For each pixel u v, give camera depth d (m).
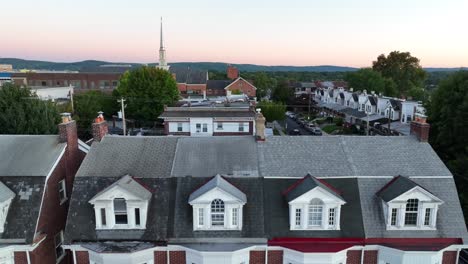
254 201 21.91
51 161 23.00
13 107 40.53
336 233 20.86
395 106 78.19
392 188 21.53
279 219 21.27
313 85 166.50
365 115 88.00
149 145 25.61
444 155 41.69
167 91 81.88
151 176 22.89
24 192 21.20
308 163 23.91
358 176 22.80
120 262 19.88
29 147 24.39
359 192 22.16
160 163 24.02
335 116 109.06
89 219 21.44
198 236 20.78
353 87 130.88
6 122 39.75
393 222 21.11
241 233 20.91
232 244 20.55
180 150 25.27
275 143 25.80
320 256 20.05
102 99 85.94
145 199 20.91
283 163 23.95
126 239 20.81
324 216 20.91
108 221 21.05
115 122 87.62
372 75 127.94
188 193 22.23
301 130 91.38
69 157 25.05
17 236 20.17
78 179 22.62
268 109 87.50
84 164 23.66
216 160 24.30
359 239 20.72
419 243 20.64
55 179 23.17
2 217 20.19
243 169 23.48
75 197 22.06
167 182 22.62
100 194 20.67
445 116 40.91
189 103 73.44
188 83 134.25
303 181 22.05
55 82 126.31
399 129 69.12
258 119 25.83
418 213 20.92
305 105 129.25
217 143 26.08
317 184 20.83
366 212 21.52
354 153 24.77
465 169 34.78
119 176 22.83
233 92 128.75
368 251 20.94
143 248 20.16
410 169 23.27
